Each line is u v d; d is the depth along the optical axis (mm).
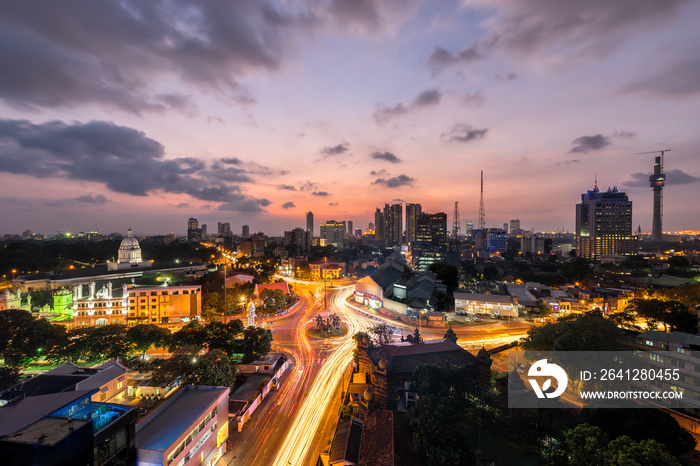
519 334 100250
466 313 122188
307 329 108312
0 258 172375
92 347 70062
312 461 45812
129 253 157125
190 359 61375
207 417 45406
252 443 50312
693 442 38375
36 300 116875
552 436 43281
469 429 43656
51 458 30578
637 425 39156
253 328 81562
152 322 110000
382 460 38406
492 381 63938
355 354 72000
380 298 132750
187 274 154500
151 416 43312
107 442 35688
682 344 58906
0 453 30859
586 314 93250
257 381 68188
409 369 58688
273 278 197750
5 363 71500
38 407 41656
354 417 50312
